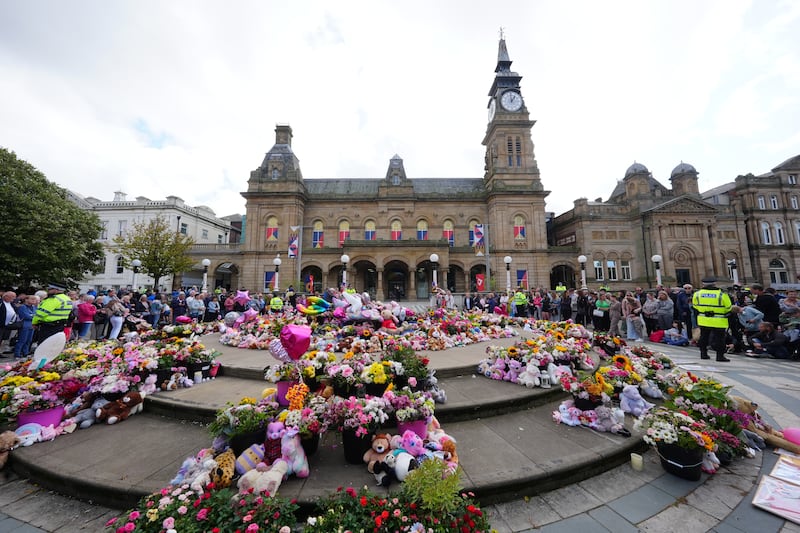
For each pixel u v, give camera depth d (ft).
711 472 11.79
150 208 127.95
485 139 139.44
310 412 11.23
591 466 11.82
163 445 13.08
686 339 36.88
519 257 119.55
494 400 15.99
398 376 15.42
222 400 16.29
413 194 127.03
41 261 68.18
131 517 8.12
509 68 135.64
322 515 8.70
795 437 13.46
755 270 136.15
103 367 17.33
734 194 144.97
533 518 9.71
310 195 128.98
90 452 12.57
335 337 26.89
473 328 33.14
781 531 8.96
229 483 9.97
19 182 69.51
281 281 115.44
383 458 10.51
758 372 25.50
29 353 33.81
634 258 125.08
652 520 9.55
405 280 122.01
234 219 180.34
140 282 122.31
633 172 129.90
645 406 15.98
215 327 37.47
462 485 10.20
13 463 12.48
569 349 20.20
